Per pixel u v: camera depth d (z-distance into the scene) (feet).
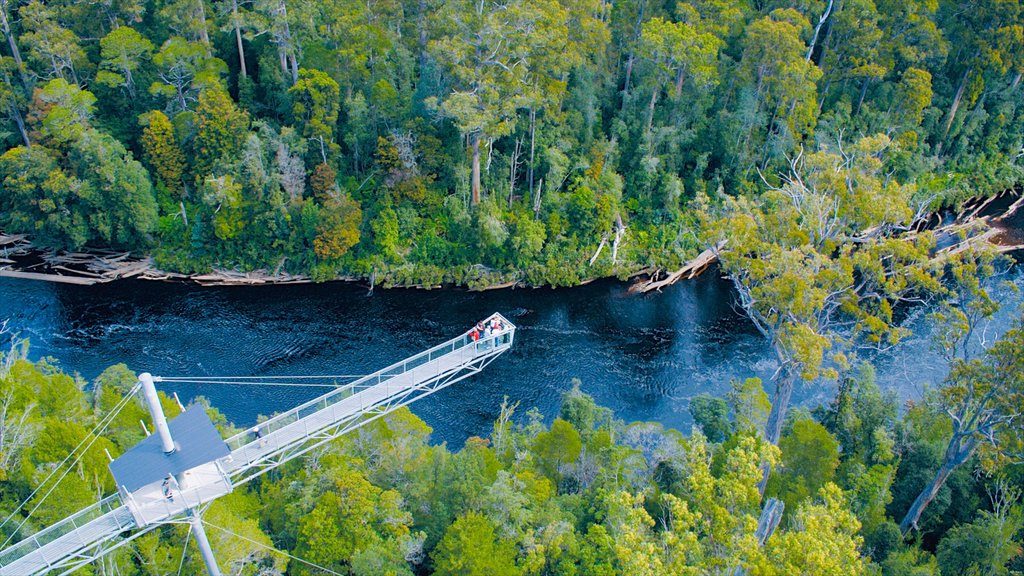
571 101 387.75
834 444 216.95
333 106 364.17
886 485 219.00
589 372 316.81
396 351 323.98
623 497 168.76
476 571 166.30
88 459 180.24
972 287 234.58
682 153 409.28
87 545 153.28
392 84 383.65
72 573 163.12
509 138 385.91
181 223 373.40
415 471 203.62
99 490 174.19
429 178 374.63
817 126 408.05
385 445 210.79
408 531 185.78
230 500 195.00
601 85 408.87
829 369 228.02
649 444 242.99
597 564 181.27
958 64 435.94
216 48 404.77
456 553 170.71
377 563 174.09
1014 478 231.30
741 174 402.93
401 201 370.32
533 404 298.76
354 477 184.55
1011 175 448.65
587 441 222.69
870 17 397.80
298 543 183.73
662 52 369.71
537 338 337.52
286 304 352.08
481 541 170.71
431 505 196.65
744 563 151.53
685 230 396.16
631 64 409.90
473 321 346.95
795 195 271.08
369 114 375.45
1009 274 370.12
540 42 339.98
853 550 154.10
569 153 392.06
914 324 339.16
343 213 355.56
